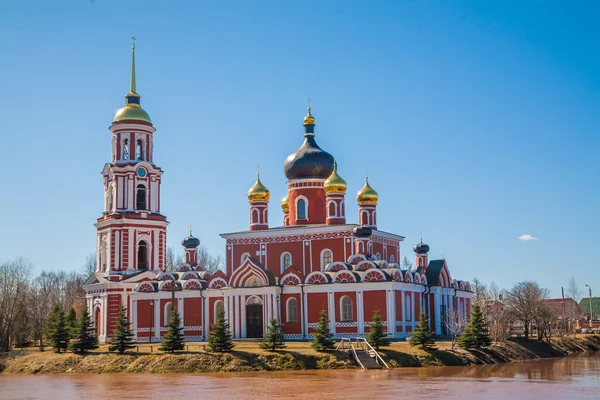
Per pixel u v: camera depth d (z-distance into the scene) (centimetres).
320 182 10762
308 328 9300
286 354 7738
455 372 7144
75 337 8825
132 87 11112
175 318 8125
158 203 11019
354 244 9919
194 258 11069
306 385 6059
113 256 10612
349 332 9075
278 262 10325
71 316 10781
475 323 8856
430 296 10212
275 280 9625
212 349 7856
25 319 10894
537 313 11500
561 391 5641
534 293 12644
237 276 9662
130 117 10838
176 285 10150
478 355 8488
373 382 6225
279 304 9431
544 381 6331
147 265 10806
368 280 9094
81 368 8031
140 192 10900
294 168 10762
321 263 10088
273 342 7962
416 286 9619
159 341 10125
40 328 10600
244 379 6644
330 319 9188
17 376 7875
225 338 7919
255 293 9525
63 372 8031
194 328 9944
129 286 10519
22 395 5981
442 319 10388
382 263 9475
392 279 9006
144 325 10269
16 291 10931
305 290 9362
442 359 7962
